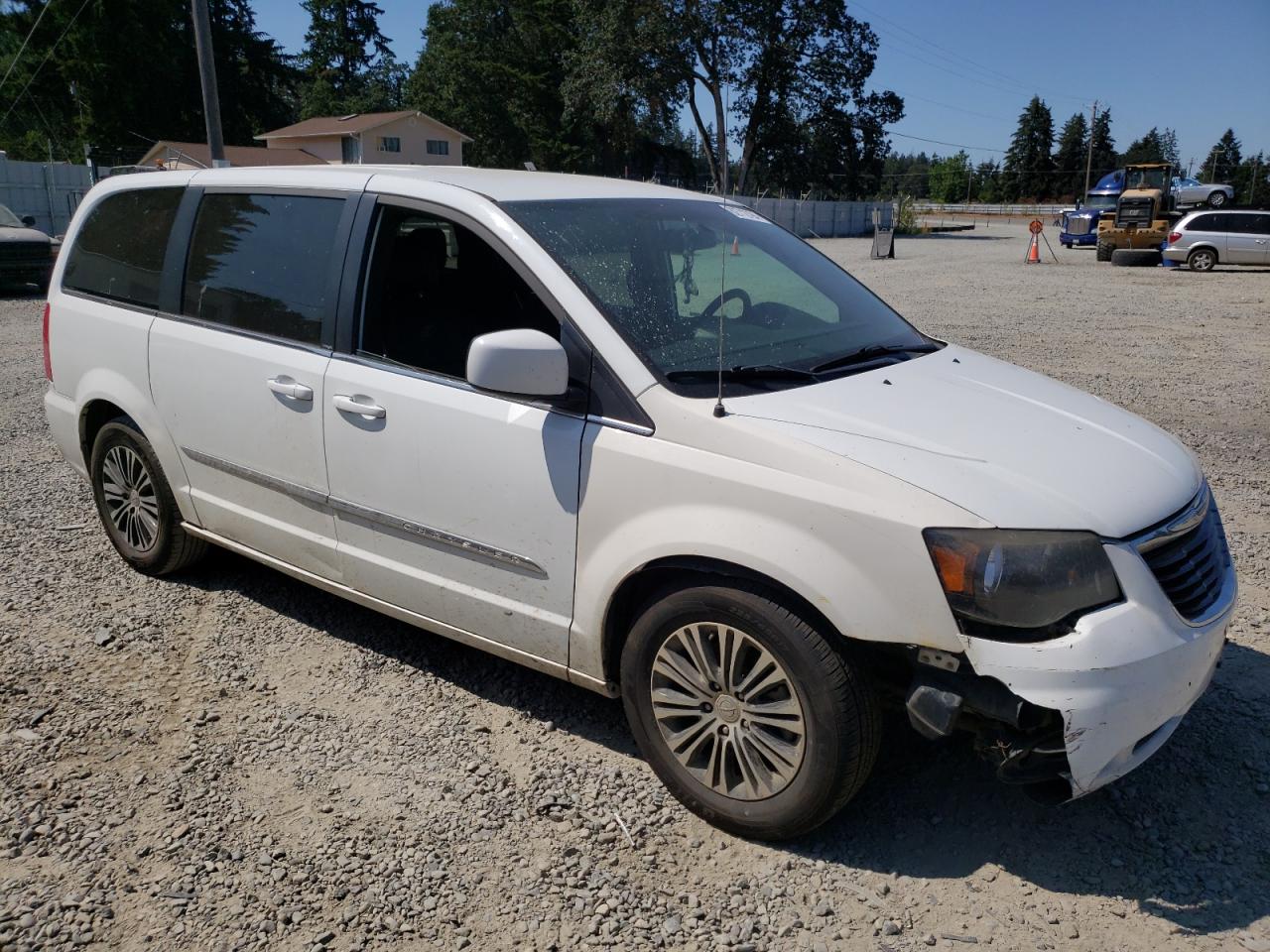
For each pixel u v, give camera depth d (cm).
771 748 291
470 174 387
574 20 5488
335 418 371
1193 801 318
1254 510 584
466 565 348
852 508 267
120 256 473
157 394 443
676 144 7038
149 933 263
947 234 5731
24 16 4894
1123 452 304
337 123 5369
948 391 332
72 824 305
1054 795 272
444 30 7050
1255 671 396
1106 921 268
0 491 620
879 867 290
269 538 414
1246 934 262
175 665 404
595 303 320
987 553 257
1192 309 1619
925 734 266
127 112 5212
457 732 359
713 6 5050
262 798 320
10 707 369
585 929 267
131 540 488
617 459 304
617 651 330
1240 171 11150
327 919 269
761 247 411
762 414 292
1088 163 8212
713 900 278
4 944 258
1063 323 1433
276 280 399
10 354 1128
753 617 283
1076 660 253
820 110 5603
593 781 331
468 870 289
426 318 357
